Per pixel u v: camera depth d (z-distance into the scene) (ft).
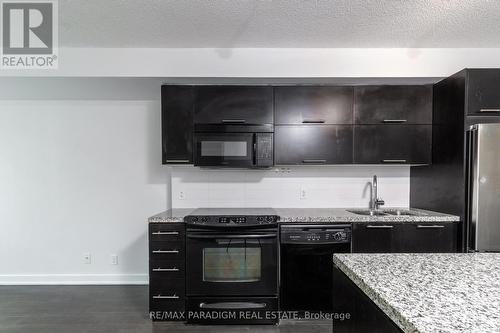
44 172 10.82
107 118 10.85
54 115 10.78
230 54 8.90
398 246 8.05
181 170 10.31
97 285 10.73
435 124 8.98
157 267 7.94
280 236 8.01
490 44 8.69
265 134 9.00
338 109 9.06
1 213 10.81
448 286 3.05
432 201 9.12
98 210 10.91
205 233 7.88
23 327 7.76
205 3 6.57
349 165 9.77
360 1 6.50
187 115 8.95
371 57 8.98
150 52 8.84
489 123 7.74
